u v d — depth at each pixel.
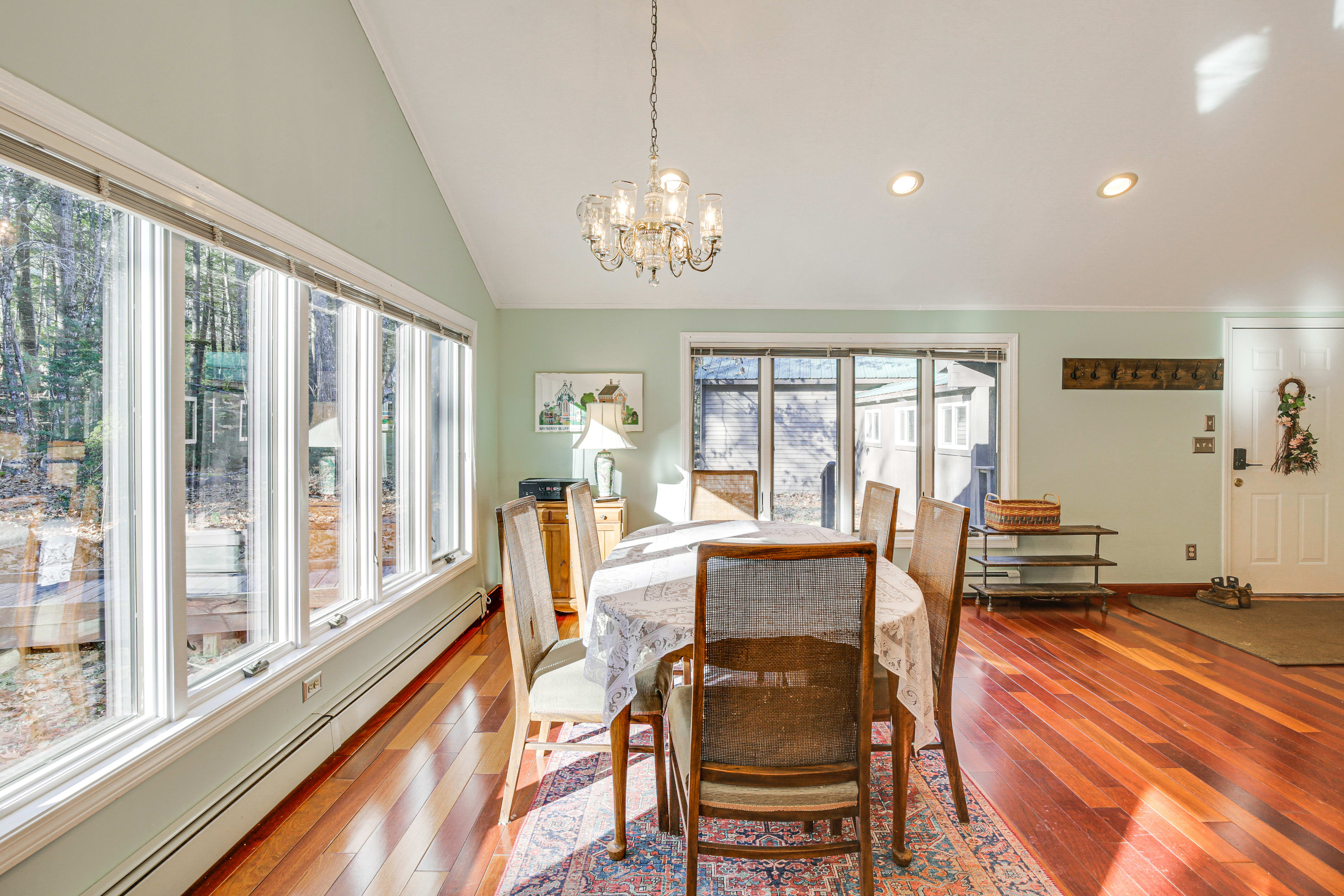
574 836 1.81
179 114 1.57
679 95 2.86
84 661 1.41
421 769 2.16
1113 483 4.47
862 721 1.34
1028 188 3.38
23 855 1.18
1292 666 3.13
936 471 4.49
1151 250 3.87
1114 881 1.62
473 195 3.40
